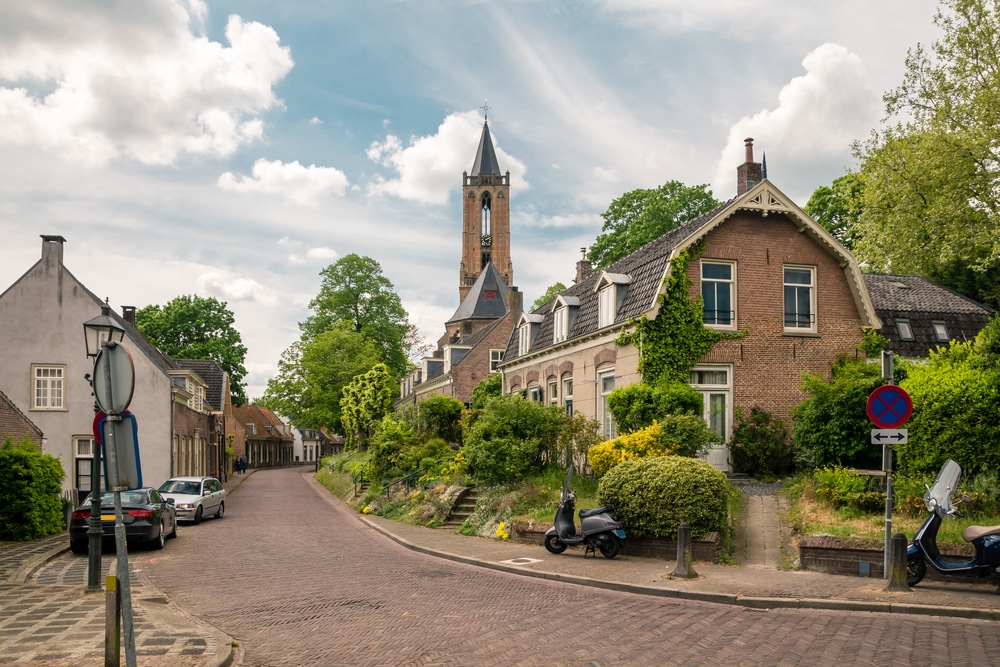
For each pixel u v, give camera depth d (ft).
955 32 87.20
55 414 97.04
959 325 92.63
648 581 38.17
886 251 98.02
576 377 84.79
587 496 59.57
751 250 72.33
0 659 24.93
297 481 174.19
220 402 159.94
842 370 67.10
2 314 97.45
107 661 23.13
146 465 101.81
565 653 25.70
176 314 199.41
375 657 25.86
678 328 69.00
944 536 38.93
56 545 57.57
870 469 52.34
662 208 143.33
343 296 201.46
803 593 34.17
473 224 334.44
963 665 23.21
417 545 54.44
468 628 29.71
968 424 44.21
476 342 181.27
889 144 91.66
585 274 117.39
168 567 47.50
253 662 25.63
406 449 98.17
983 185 87.86
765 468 67.97
